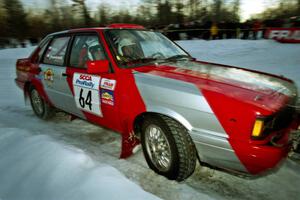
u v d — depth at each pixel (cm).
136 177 252
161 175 253
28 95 454
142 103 248
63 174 230
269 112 192
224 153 208
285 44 1304
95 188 206
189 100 218
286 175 250
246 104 197
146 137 259
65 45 355
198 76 252
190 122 219
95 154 302
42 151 273
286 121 213
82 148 320
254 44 1373
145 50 315
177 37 1845
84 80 309
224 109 203
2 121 431
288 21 1482
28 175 239
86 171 232
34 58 418
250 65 860
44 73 379
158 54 318
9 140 316
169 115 228
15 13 3419
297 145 222
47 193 212
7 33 3366
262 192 229
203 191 233
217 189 235
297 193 226
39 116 438
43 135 319
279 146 199
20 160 265
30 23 3597
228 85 229
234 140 200
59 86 352
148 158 262
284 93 230
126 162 278
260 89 227
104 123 308
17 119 440
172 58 321
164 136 238
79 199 197
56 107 392
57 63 363
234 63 923
